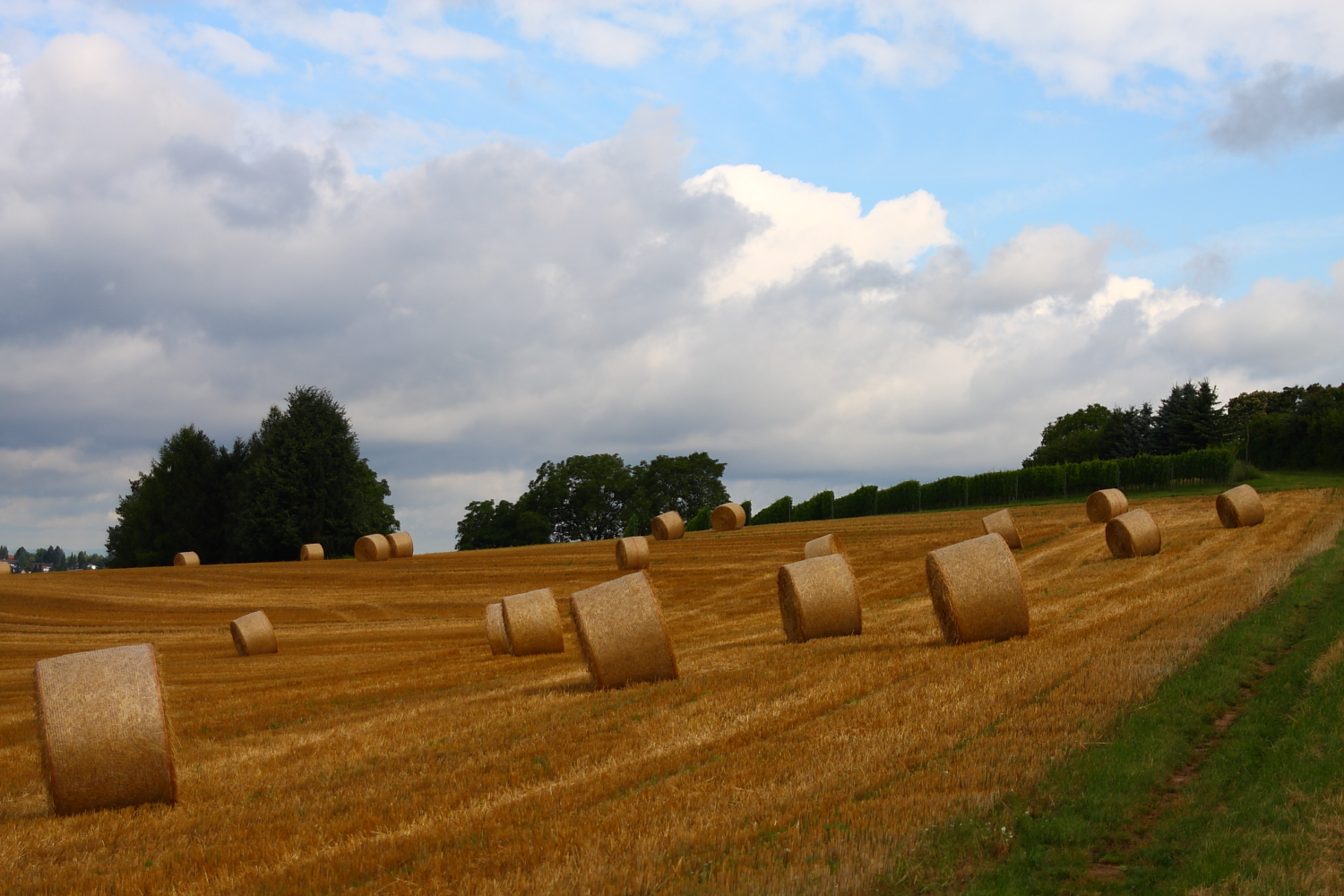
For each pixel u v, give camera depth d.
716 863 6.41
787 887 5.95
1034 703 10.20
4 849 8.28
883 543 41.34
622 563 41.41
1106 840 6.66
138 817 9.20
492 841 7.22
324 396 74.25
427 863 6.85
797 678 13.06
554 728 11.41
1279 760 7.85
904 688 11.73
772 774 8.39
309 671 20.20
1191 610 15.84
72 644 27.92
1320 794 7.08
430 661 20.52
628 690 13.73
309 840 7.78
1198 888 5.83
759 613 26.28
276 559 71.00
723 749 9.51
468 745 10.91
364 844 7.48
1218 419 77.19
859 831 6.79
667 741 10.06
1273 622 13.88
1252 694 10.24
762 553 42.19
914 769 8.27
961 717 9.84
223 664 22.67
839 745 9.18
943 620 15.63
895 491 69.88
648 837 6.93
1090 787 7.46
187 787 10.31
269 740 12.59
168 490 76.25
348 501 72.81
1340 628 13.03
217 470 77.75
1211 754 8.34
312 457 71.56
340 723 13.40
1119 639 13.78
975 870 6.23
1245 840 6.41
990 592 15.10
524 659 19.44
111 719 9.64
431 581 41.34
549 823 7.55
